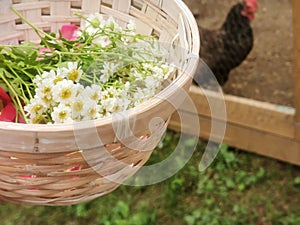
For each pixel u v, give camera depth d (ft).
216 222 5.30
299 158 5.64
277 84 5.63
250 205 5.49
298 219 5.31
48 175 2.52
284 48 5.64
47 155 2.43
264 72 5.74
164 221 5.35
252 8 5.42
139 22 3.05
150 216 5.35
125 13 3.08
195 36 2.76
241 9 5.47
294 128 5.45
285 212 5.43
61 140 2.38
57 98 2.61
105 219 5.33
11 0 3.12
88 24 3.06
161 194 5.55
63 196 2.64
